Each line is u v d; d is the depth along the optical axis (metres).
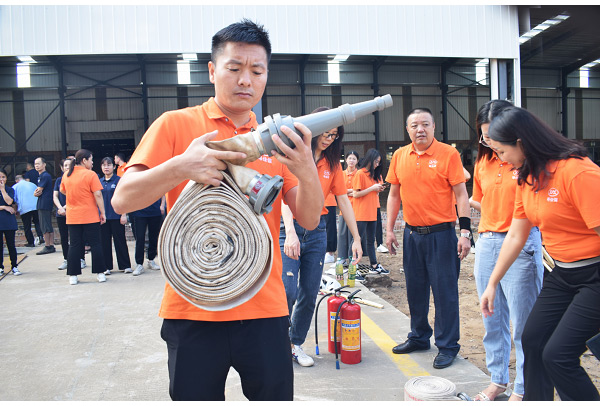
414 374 3.16
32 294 5.72
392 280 6.42
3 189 6.93
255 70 1.47
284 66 17.83
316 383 3.03
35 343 3.97
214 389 1.48
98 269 6.32
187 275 1.27
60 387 3.10
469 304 5.14
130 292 5.74
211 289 1.27
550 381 2.18
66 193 6.20
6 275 6.93
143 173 1.28
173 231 1.27
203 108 1.60
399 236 10.45
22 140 18.03
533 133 2.05
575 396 1.96
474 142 21.05
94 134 18.36
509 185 2.70
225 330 1.47
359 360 3.37
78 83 16.55
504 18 10.15
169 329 1.50
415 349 3.58
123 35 8.73
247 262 1.29
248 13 8.91
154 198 1.30
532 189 2.09
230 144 1.27
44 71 16.47
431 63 19.44
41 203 8.95
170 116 1.53
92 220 6.26
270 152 1.30
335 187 3.42
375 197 6.46
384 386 2.97
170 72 16.62
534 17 13.80
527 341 2.18
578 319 1.95
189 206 1.28
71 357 3.64
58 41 8.70
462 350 3.75
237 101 1.49
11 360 3.59
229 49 1.46
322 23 9.20
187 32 8.82
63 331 4.28
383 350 3.63
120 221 6.84
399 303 5.25
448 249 3.32
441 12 9.81
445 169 3.28
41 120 18.08
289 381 1.54
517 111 2.10
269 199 1.32
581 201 1.92
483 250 2.87
